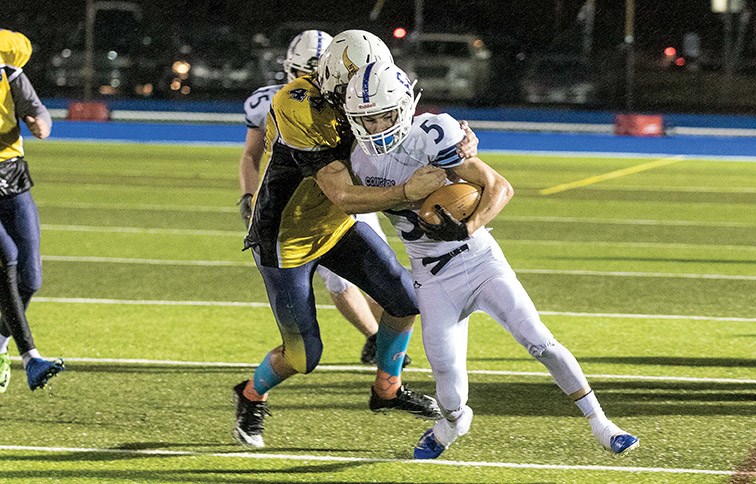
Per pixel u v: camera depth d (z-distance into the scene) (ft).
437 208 36.68
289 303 40.29
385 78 36.01
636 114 178.81
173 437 42.86
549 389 49.62
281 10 193.26
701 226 99.60
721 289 72.54
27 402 47.21
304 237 40.09
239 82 186.50
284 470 39.37
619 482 38.09
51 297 68.03
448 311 38.32
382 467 39.70
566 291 71.46
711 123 184.75
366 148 37.22
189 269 77.46
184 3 194.70
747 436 43.11
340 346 57.47
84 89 186.60
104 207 106.42
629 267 80.02
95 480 38.24
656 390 49.55
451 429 39.24
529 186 126.00
